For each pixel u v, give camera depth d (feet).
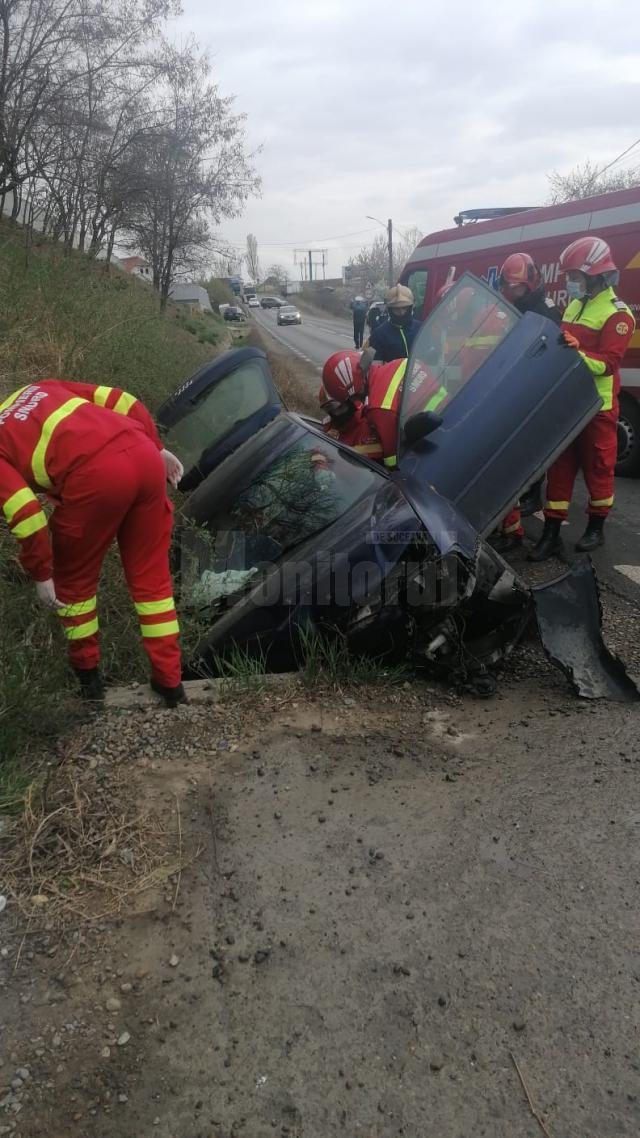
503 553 16.80
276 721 9.37
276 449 13.34
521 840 7.16
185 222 58.54
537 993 5.55
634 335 21.25
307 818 7.62
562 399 13.70
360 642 10.21
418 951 5.97
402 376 13.96
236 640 10.58
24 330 19.33
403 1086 4.97
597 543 16.37
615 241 21.61
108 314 24.26
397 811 7.70
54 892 6.66
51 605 8.96
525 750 8.75
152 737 8.98
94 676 9.80
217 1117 4.83
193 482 16.03
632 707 9.46
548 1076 4.97
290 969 5.86
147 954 6.05
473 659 10.21
